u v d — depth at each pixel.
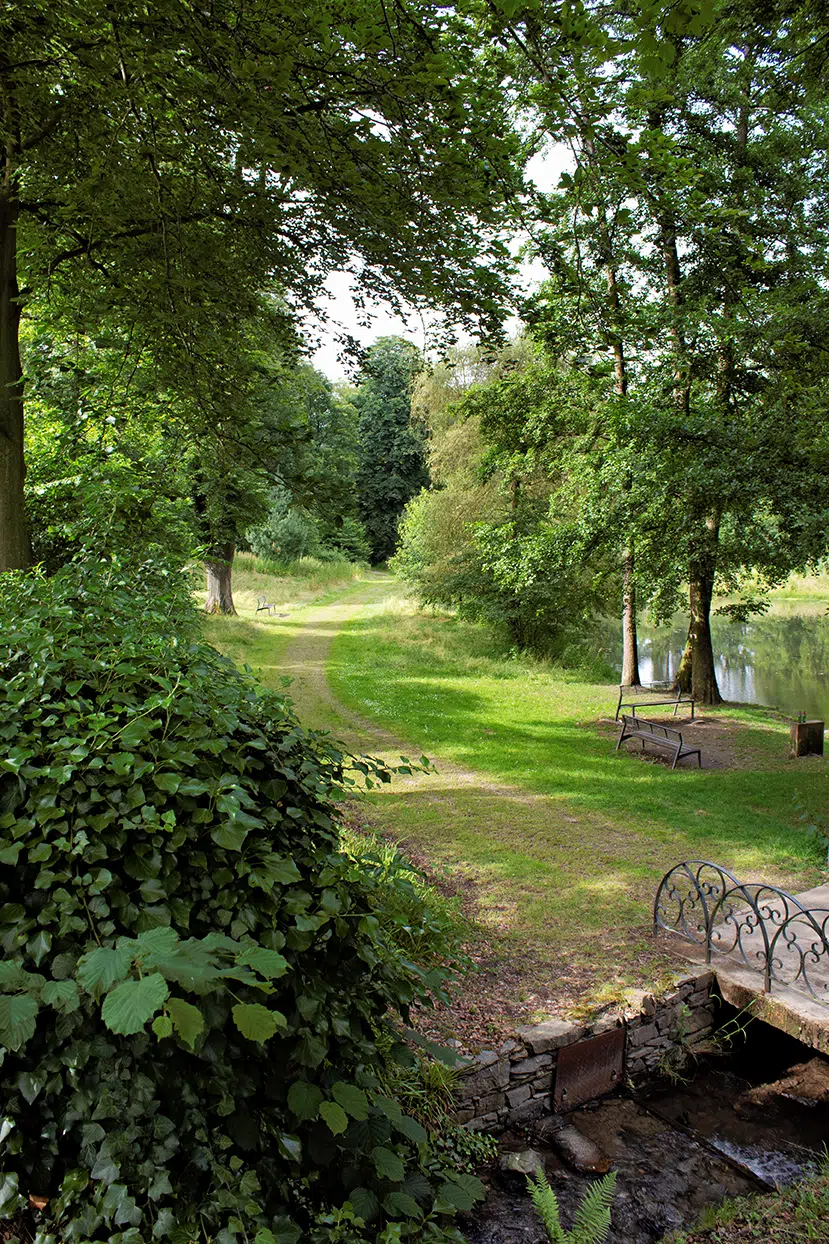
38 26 4.48
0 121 5.21
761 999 4.85
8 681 2.62
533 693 15.90
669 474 11.80
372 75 4.53
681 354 12.94
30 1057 1.99
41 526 7.91
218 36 4.14
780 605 33.81
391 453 51.34
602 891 6.41
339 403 34.16
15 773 2.33
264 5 4.01
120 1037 1.99
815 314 9.89
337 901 2.51
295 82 4.46
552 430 16.14
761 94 11.96
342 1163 2.34
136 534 6.14
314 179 5.12
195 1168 2.01
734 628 27.86
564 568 15.10
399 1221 2.37
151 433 8.20
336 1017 2.38
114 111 4.97
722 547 13.30
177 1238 1.85
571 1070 4.38
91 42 4.56
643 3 2.44
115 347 7.32
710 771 10.48
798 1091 4.67
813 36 9.83
